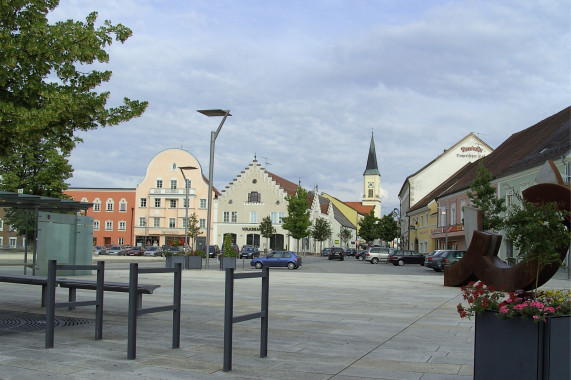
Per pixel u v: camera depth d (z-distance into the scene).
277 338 8.86
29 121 9.54
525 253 6.40
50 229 20.34
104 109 11.03
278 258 40.44
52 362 6.90
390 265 50.66
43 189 38.00
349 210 139.12
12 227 20.34
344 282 22.88
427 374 6.60
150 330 9.37
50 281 7.80
